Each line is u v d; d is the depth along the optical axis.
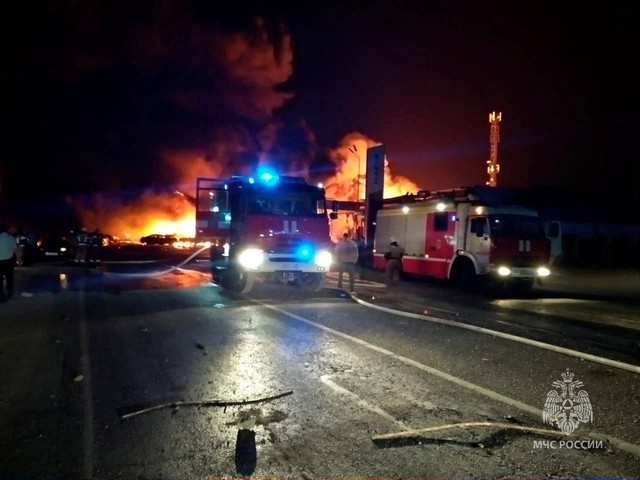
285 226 14.70
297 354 8.15
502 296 16.80
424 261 19.25
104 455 4.68
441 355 8.12
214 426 5.31
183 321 10.96
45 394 6.29
